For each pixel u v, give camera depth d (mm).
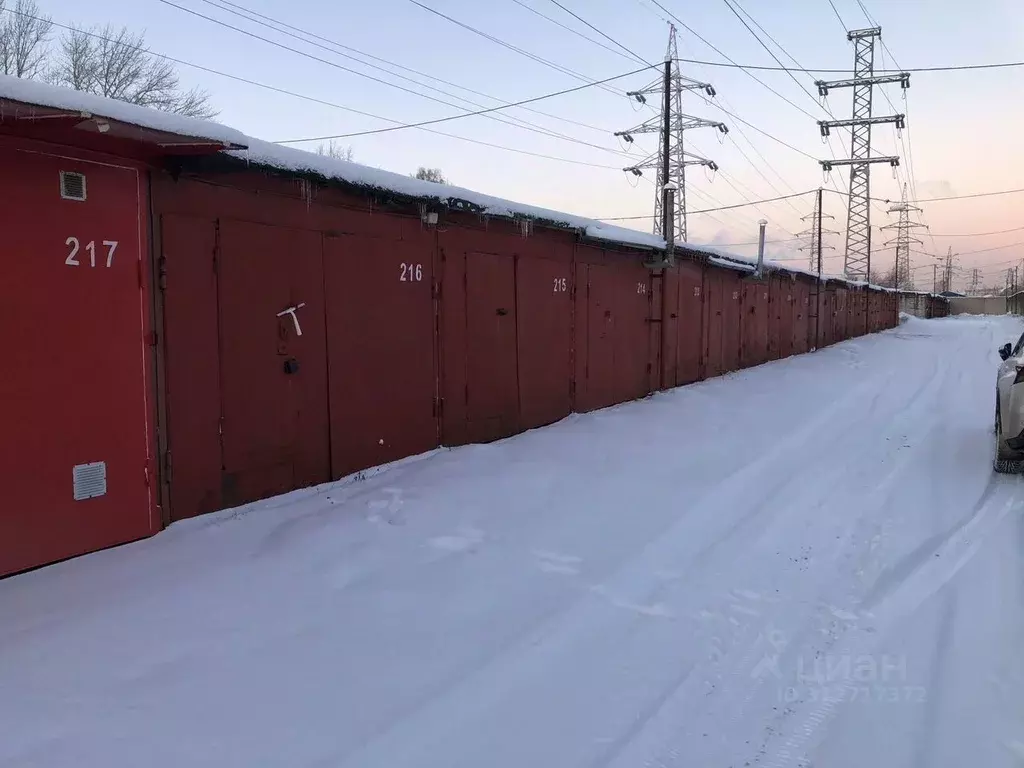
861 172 47531
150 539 4809
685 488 6625
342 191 6379
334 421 6383
